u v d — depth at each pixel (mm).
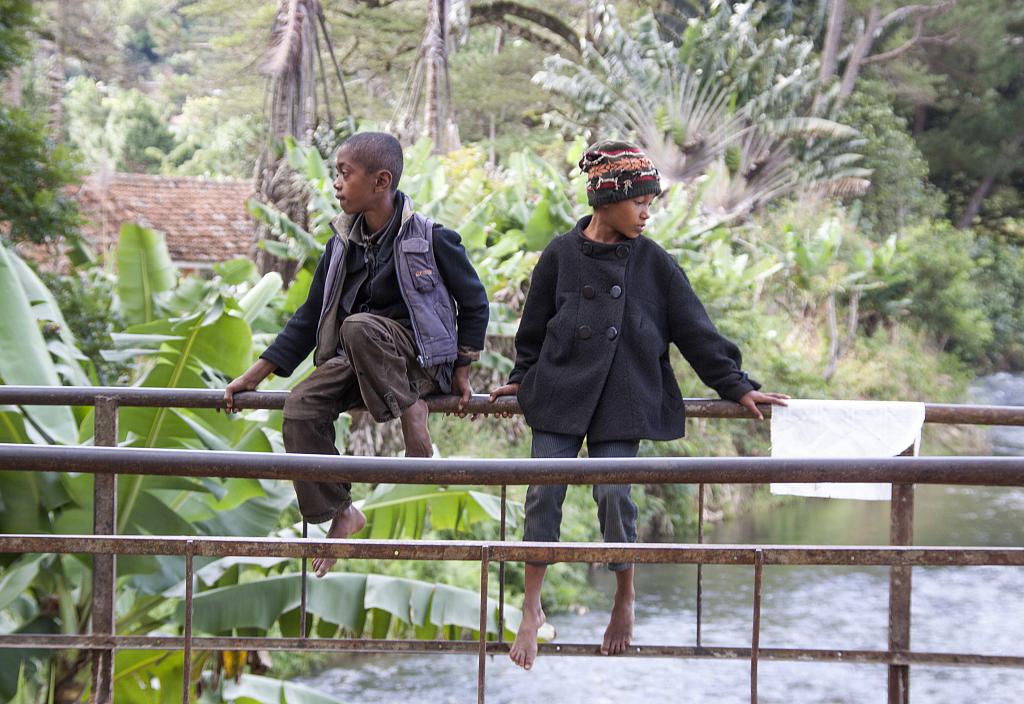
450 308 3564
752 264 26328
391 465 2824
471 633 7090
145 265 9570
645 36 29812
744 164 29031
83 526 6402
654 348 3525
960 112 43062
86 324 9844
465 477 2805
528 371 3613
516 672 12898
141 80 38688
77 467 2893
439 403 3609
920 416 3561
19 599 6969
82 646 3705
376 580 6777
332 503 3527
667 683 12500
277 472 2850
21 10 11883
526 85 38219
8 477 6242
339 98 33531
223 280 11805
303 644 3637
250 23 29344
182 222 24797
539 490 3484
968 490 21734
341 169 3514
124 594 7984
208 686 7160
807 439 3564
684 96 29031
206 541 2875
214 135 43375
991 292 37062
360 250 3598
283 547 2865
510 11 35250
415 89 19734
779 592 15562
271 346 3738
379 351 3371
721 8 29562
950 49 42969
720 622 14172
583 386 3475
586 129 30094
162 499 6859
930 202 36031
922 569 16438
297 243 14438
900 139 35500
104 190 18969
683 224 20359
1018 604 14664
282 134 16469
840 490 3602
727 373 3555
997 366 36031
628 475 2779
